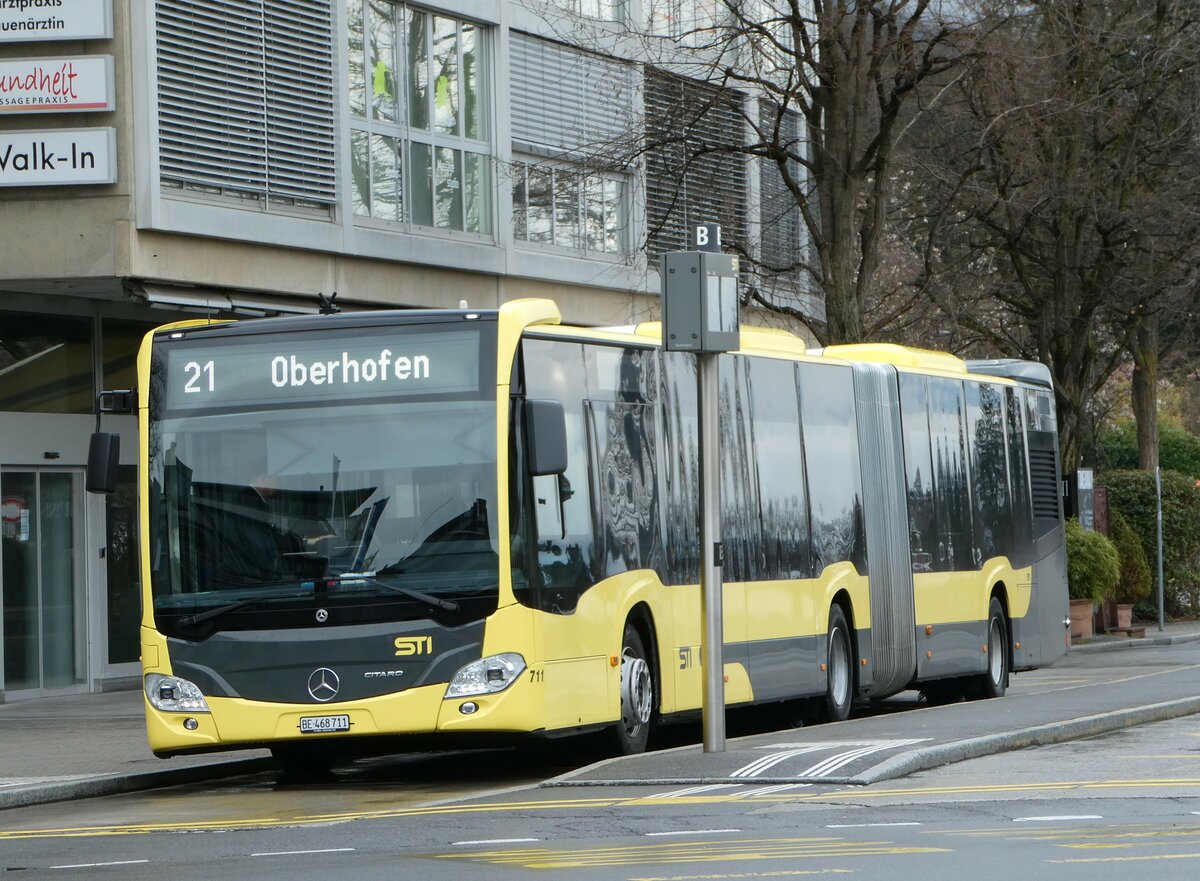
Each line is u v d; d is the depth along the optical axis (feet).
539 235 152.46
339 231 129.59
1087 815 53.57
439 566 70.54
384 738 71.20
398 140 137.18
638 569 80.07
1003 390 126.31
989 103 153.17
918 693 131.44
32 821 66.54
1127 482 224.33
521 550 71.05
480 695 69.82
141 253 115.85
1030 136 168.76
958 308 184.55
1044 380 134.72
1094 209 186.70
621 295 161.48
